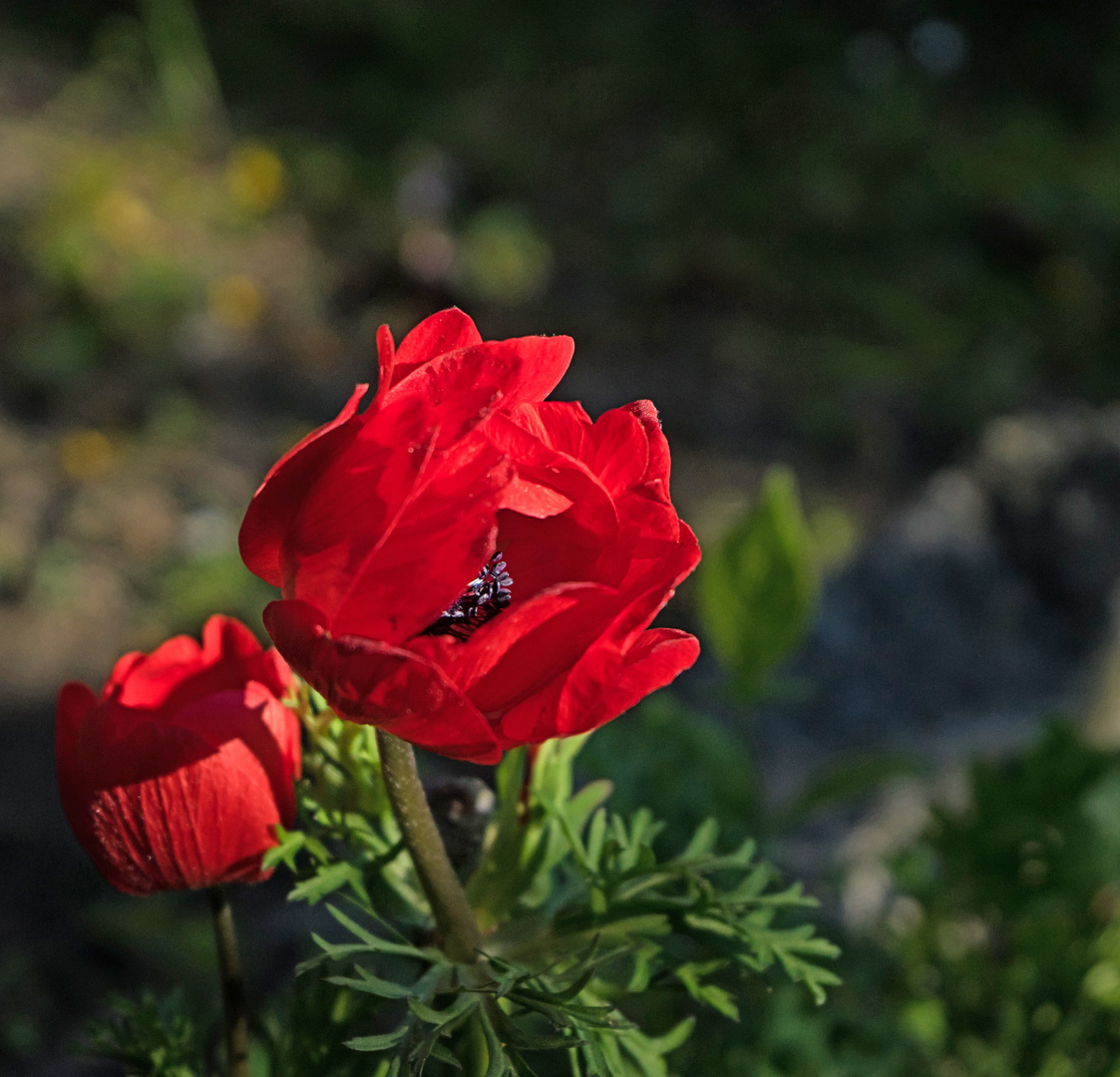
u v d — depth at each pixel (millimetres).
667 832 470
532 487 343
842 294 1929
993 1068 502
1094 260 2031
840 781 569
